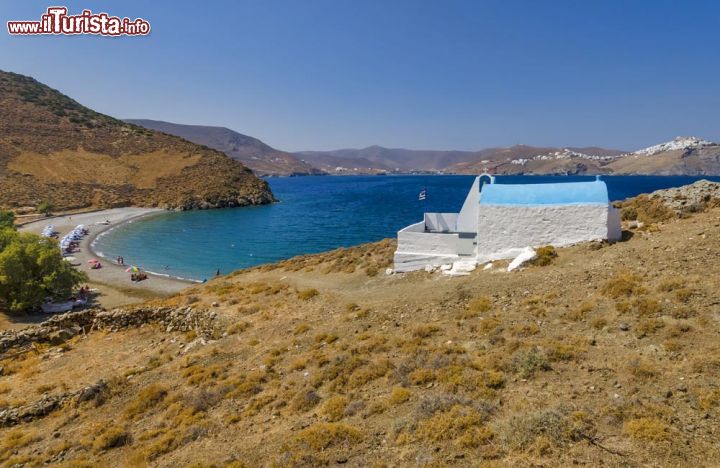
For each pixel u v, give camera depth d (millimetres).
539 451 7742
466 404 9883
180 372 17359
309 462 9125
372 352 14953
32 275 34844
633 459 7219
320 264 32500
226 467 9531
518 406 9438
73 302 37188
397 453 8852
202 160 161625
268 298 25719
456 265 22766
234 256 63438
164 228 91125
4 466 12289
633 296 13859
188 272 54188
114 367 20375
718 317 11289
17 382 19844
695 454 7090
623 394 9172
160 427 12883
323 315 21016
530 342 12586
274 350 17312
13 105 157500
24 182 115250
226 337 20922
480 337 14047
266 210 126750
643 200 25984
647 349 10844
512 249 21812
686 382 9117
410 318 17688
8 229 41344
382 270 26453
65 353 23391
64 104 181875
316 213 115188
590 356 11164
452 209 118375
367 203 141750
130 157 155375
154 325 26109
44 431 14555
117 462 11242
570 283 16531
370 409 10914
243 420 12125
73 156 141250
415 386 11633
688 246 16656
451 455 8266
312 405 12148
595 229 20156
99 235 80938
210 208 132125
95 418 14812
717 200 22188
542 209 21203
